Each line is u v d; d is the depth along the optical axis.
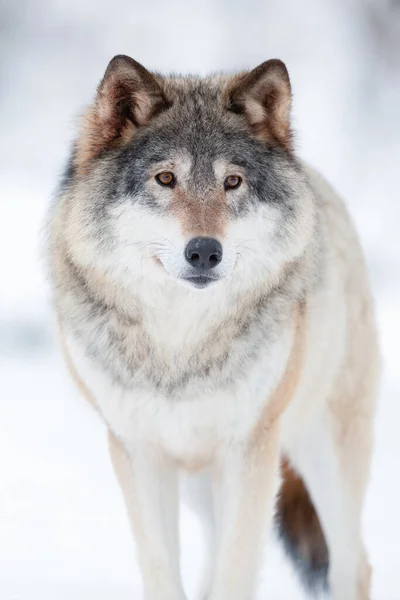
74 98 82.75
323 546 19.59
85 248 15.86
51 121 79.12
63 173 17.11
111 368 16.11
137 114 16.16
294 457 18.78
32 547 21.25
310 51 88.25
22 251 50.47
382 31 88.44
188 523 23.73
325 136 77.06
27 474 25.98
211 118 16.14
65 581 19.44
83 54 86.69
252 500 16.33
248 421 16.16
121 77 15.87
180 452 16.69
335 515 18.52
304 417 17.83
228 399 15.98
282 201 16.17
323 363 17.73
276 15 90.44
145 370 16.02
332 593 18.75
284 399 16.41
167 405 16.06
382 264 53.09
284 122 16.64
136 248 15.57
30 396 33.69
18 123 77.75
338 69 86.12
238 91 16.34
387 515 23.03
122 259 15.65
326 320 17.69
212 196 15.43
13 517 22.98
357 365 18.81
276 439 16.53
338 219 19.36
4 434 29.47
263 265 15.96
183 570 20.70
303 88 83.88
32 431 29.78
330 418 18.44
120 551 21.19
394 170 73.06
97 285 15.93
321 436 18.42
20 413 31.67
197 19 90.38
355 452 18.81
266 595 20.08
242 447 16.38
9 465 26.66
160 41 88.88
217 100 16.38
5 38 85.06
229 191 15.71
